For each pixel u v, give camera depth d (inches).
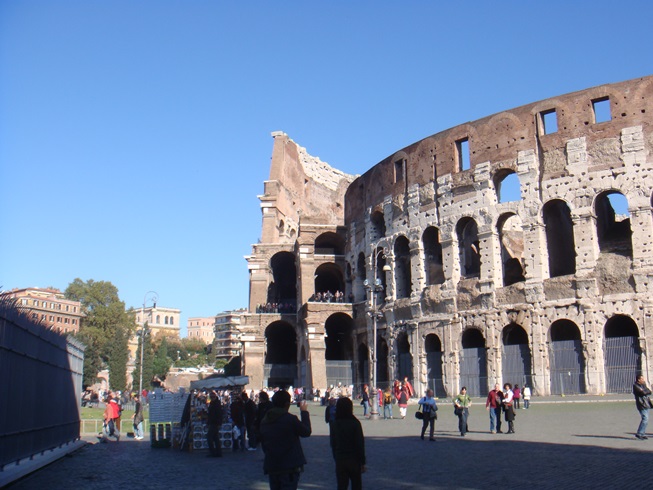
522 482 794.8
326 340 4089.6
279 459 596.1
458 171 2714.1
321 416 2239.2
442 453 1122.0
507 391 1446.9
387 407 2237.9
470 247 3051.2
